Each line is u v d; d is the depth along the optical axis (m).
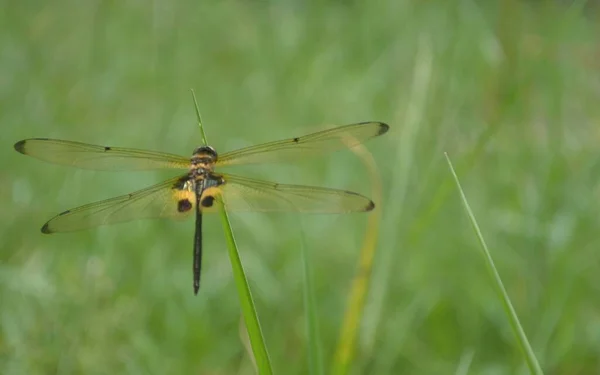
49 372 0.97
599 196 1.03
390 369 0.99
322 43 1.25
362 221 1.04
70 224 0.94
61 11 1.35
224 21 1.39
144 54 1.27
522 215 1.02
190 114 1.11
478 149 0.99
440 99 1.06
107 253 1.01
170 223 1.04
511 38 1.04
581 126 1.08
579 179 1.04
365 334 0.98
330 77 1.16
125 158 0.95
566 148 1.04
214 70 1.27
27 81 1.13
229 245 0.90
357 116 1.10
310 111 1.11
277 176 1.07
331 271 1.02
